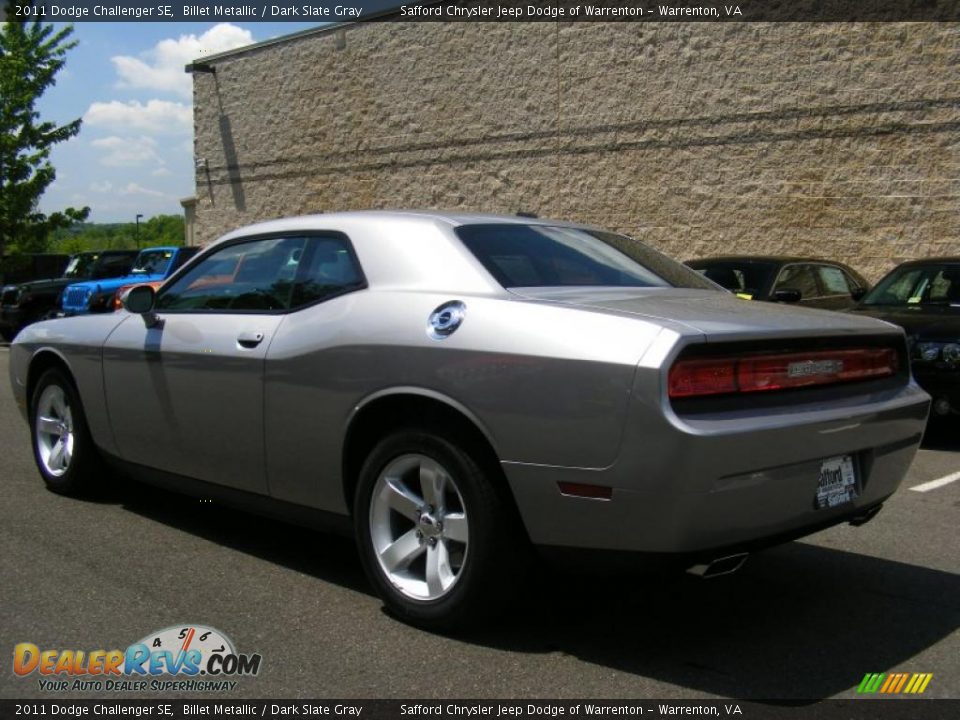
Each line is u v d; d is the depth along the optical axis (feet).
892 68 43.83
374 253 13.56
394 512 12.76
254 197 73.41
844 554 15.85
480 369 11.41
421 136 62.34
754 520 10.77
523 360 11.09
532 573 11.83
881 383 12.76
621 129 52.85
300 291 14.30
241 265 15.57
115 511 18.19
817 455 11.27
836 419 11.37
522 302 11.77
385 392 12.33
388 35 63.57
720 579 14.53
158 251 55.83
